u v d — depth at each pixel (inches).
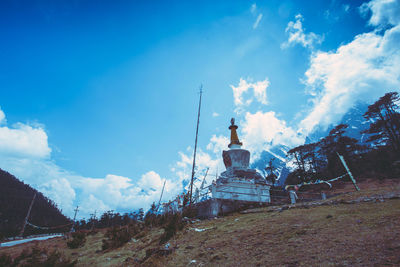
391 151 2178.9
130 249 778.8
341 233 420.5
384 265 281.7
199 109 1286.9
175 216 818.2
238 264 395.9
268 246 441.1
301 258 356.8
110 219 3703.3
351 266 299.3
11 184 5433.1
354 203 628.7
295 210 696.4
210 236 613.0
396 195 595.8
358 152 2470.5
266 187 1126.4
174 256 526.3
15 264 807.7
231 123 1534.2
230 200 992.2
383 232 383.6
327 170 2488.9
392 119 2329.0
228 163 1362.0
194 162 1166.3
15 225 4040.4
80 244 1098.1
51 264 650.8
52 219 4968.0
